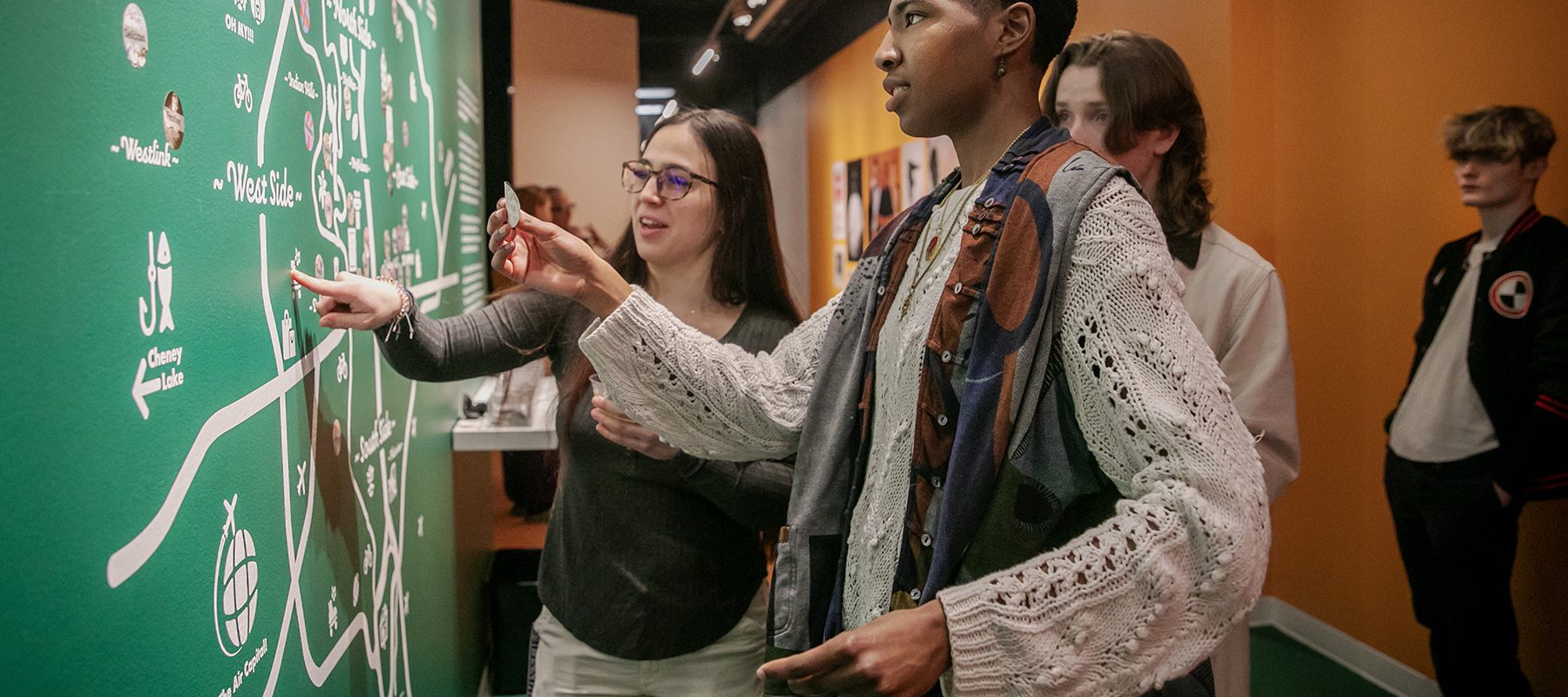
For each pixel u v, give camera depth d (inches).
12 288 21.8
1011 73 39.4
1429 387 108.0
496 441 104.4
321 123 49.8
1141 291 32.9
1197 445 31.1
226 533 34.7
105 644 25.6
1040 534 34.7
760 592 67.2
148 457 28.2
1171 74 68.5
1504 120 99.7
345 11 56.2
